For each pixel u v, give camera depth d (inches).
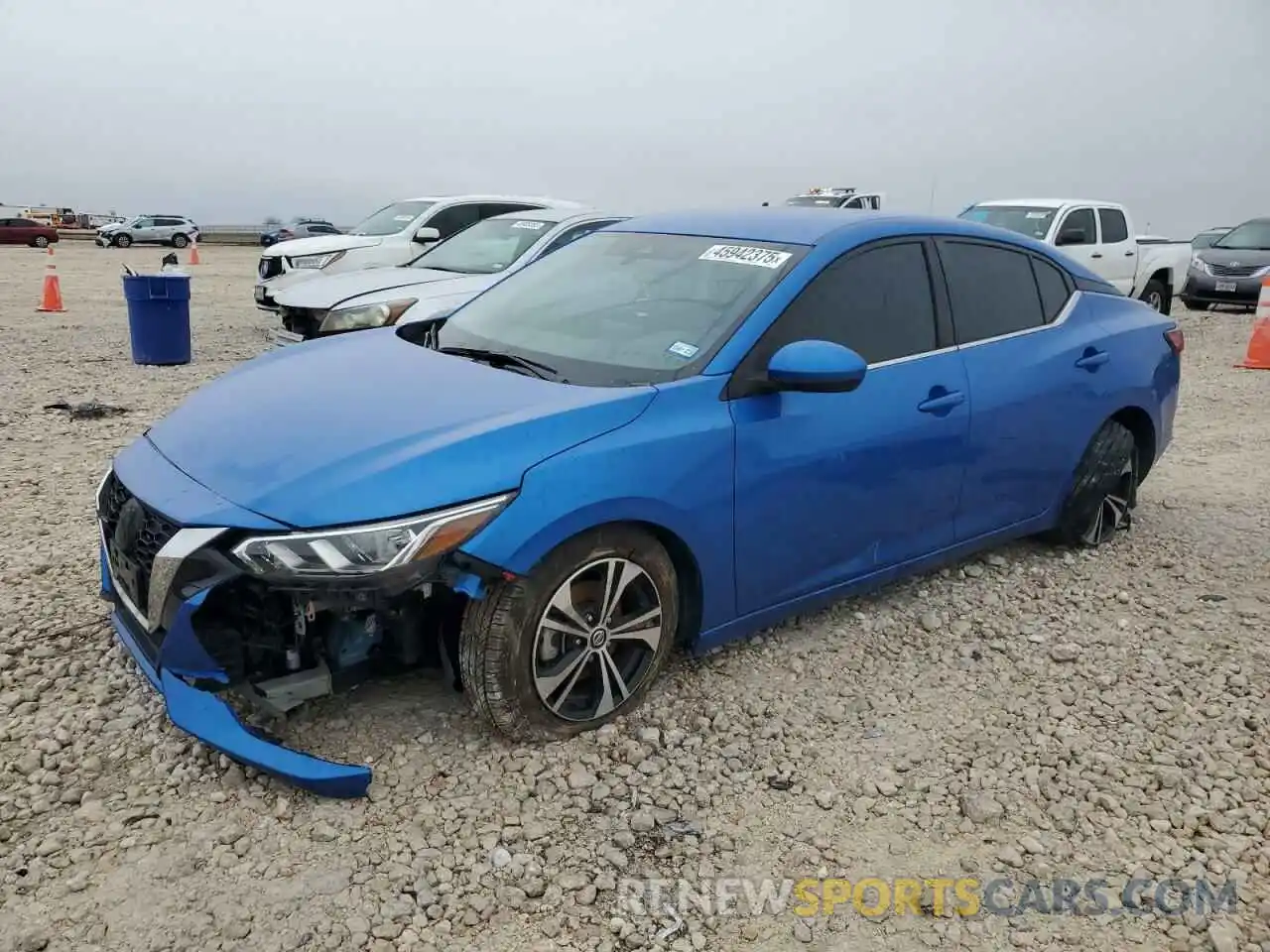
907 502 159.5
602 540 124.6
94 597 166.6
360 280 367.2
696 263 156.7
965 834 116.3
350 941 96.8
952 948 99.5
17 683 138.9
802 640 161.0
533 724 125.0
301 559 108.5
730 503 134.9
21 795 115.7
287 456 119.0
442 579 114.0
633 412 127.4
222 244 2201.0
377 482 112.2
